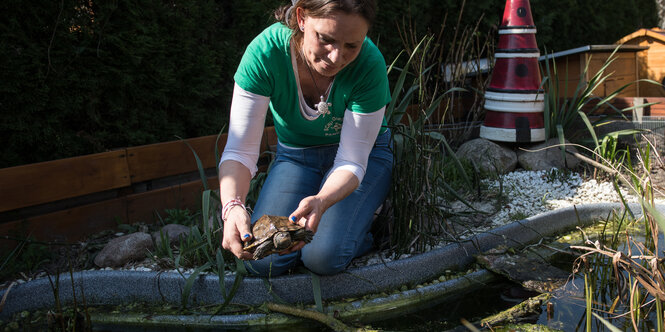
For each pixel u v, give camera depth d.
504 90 3.97
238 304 2.27
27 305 2.26
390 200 2.71
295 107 2.23
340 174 2.12
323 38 1.73
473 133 4.58
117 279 2.33
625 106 4.35
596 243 2.02
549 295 2.25
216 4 3.57
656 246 1.95
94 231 2.89
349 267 2.48
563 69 4.80
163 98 3.30
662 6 7.33
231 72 3.66
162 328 2.16
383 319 2.19
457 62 4.41
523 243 2.86
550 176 3.72
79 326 2.02
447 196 3.41
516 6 3.97
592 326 2.01
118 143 3.22
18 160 2.87
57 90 2.89
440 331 2.06
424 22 4.84
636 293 2.00
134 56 3.05
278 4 3.76
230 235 1.85
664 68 5.14
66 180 2.76
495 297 2.35
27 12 2.73
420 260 2.49
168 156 3.18
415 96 4.66
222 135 3.44
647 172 2.19
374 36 4.44
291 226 1.79
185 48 3.33
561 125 3.98
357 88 2.12
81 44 2.91
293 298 2.29
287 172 2.51
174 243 2.78
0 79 2.67
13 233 2.59
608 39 6.51
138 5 3.08
